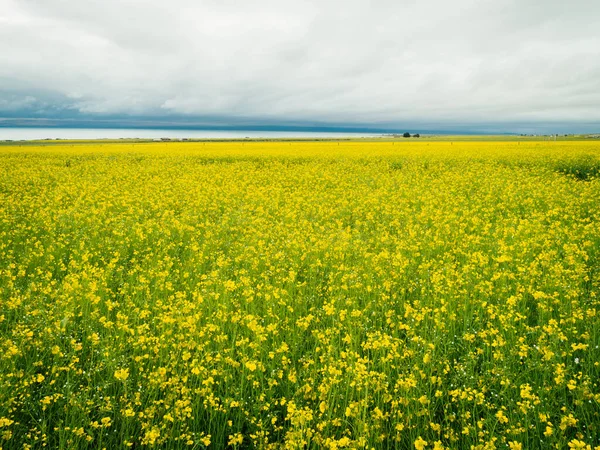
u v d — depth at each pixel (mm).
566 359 5602
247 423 4699
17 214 14250
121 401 4648
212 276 8148
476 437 4230
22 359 5508
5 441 4180
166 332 5684
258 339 5707
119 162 33844
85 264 9219
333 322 6359
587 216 14891
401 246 10164
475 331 6234
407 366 5238
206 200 17094
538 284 7910
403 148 50281
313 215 15383
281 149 50156
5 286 7492
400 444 4387
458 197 17516
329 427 4465
